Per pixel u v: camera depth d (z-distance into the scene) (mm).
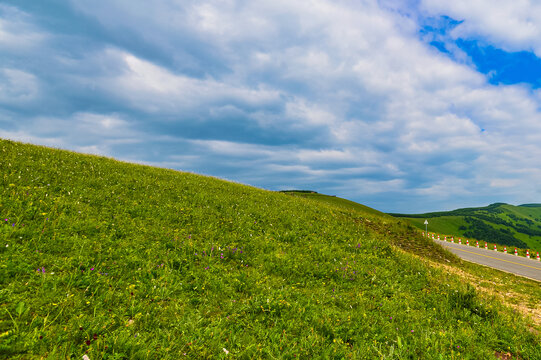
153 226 10391
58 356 3914
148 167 22859
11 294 4973
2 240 6570
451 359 5730
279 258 10359
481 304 9180
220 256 9383
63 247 7203
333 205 30266
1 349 3768
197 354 4676
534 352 6734
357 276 10320
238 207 16250
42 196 9953
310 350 5359
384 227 22328
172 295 6508
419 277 11820
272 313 6484
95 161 18938
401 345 5875
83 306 5250
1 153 13844
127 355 4344
